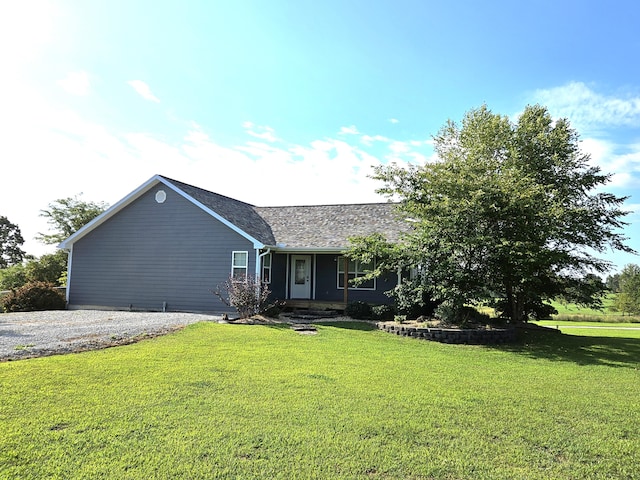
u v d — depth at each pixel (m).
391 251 13.97
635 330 24.66
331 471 3.84
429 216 13.57
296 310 17.81
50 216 35.16
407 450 4.32
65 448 4.16
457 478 3.79
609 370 9.03
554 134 17.41
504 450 4.41
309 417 5.15
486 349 11.67
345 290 17.23
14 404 5.33
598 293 17.55
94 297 18.70
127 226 18.59
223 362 8.09
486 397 6.30
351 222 19.53
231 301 15.32
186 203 17.86
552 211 13.38
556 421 5.34
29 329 11.37
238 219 18.31
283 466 3.91
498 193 12.81
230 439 4.45
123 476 3.66
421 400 6.00
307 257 19.50
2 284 26.61
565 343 13.44
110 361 7.77
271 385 6.54
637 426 5.25
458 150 18.53
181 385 6.39
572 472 3.97
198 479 3.64
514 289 16.17
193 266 17.55
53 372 6.85
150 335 10.79
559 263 16.50
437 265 13.24
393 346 11.12
